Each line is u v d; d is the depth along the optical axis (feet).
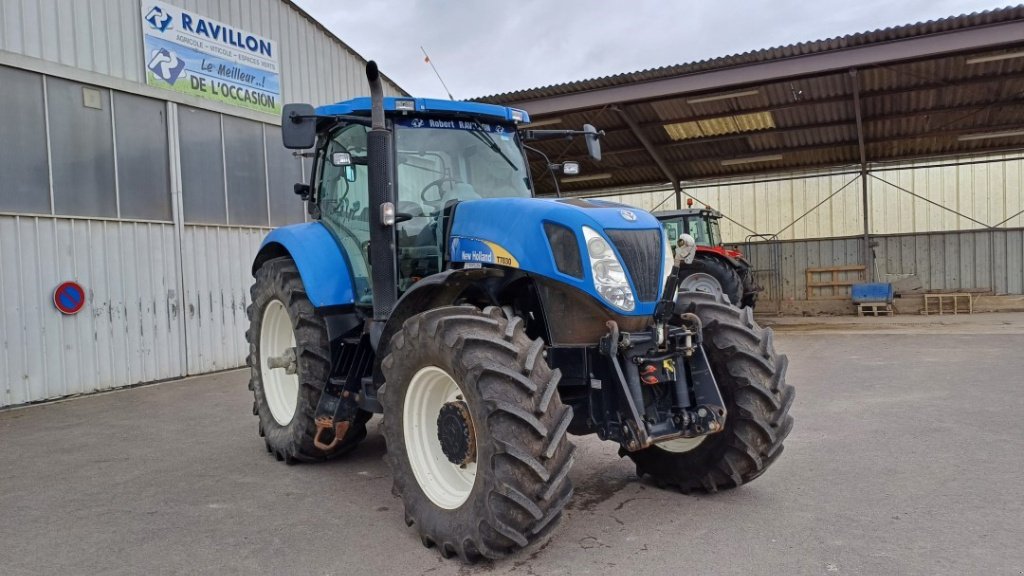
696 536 10.91
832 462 14.57
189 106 30.35
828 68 37.99
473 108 14.39
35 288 24.72
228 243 32.07
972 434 16.39
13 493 14.21
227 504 13.21
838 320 49.06
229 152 32.22
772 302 56.44
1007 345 31.22
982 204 53.52
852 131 50.14
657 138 52.16
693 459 12.68
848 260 57.31
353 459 16.37
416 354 10.92
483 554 9.78
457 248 12.60
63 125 25.76
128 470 15.76
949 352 29.73
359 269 14.71
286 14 35.35
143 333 28.22
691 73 40.70
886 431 16.90
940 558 9.86
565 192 66.33
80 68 26.20
